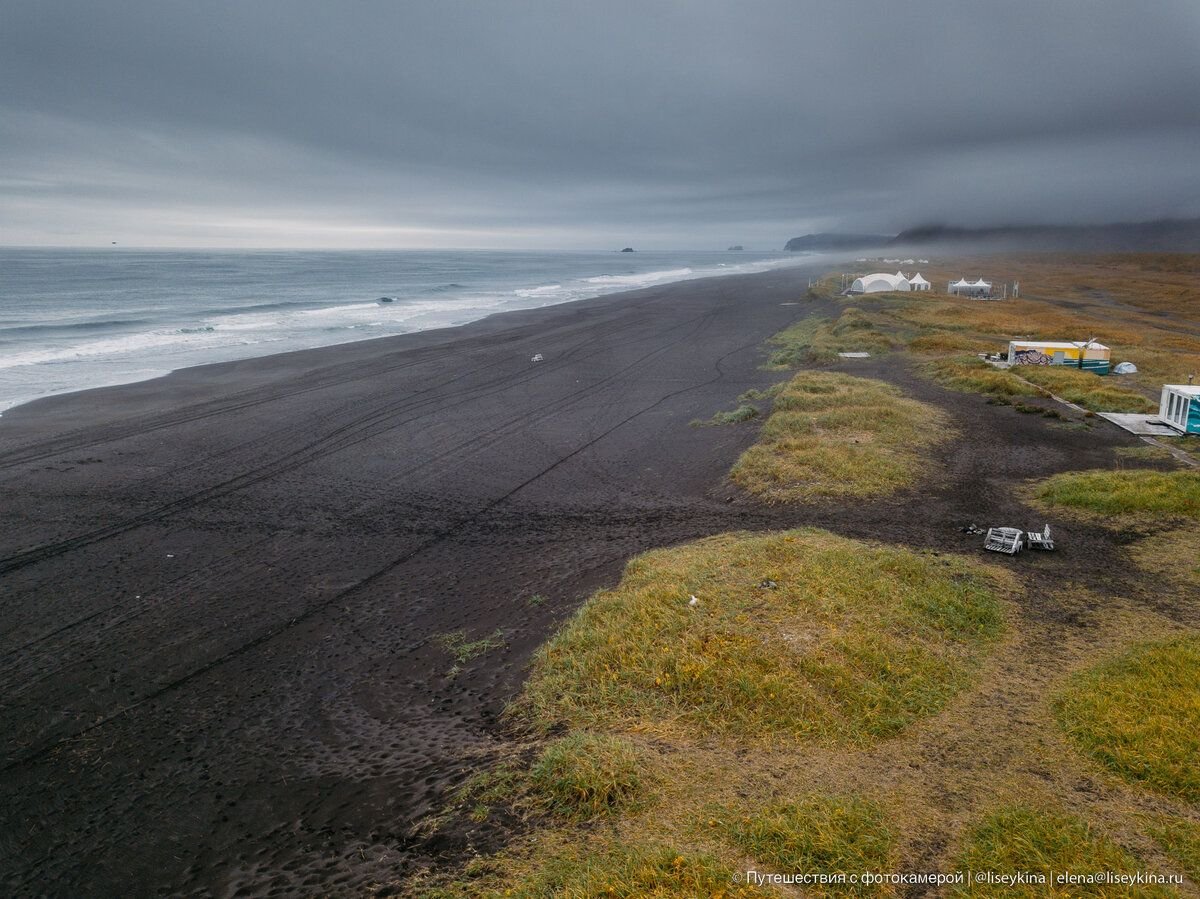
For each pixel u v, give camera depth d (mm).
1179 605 12016
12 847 8078
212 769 9250
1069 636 11164
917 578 12836
